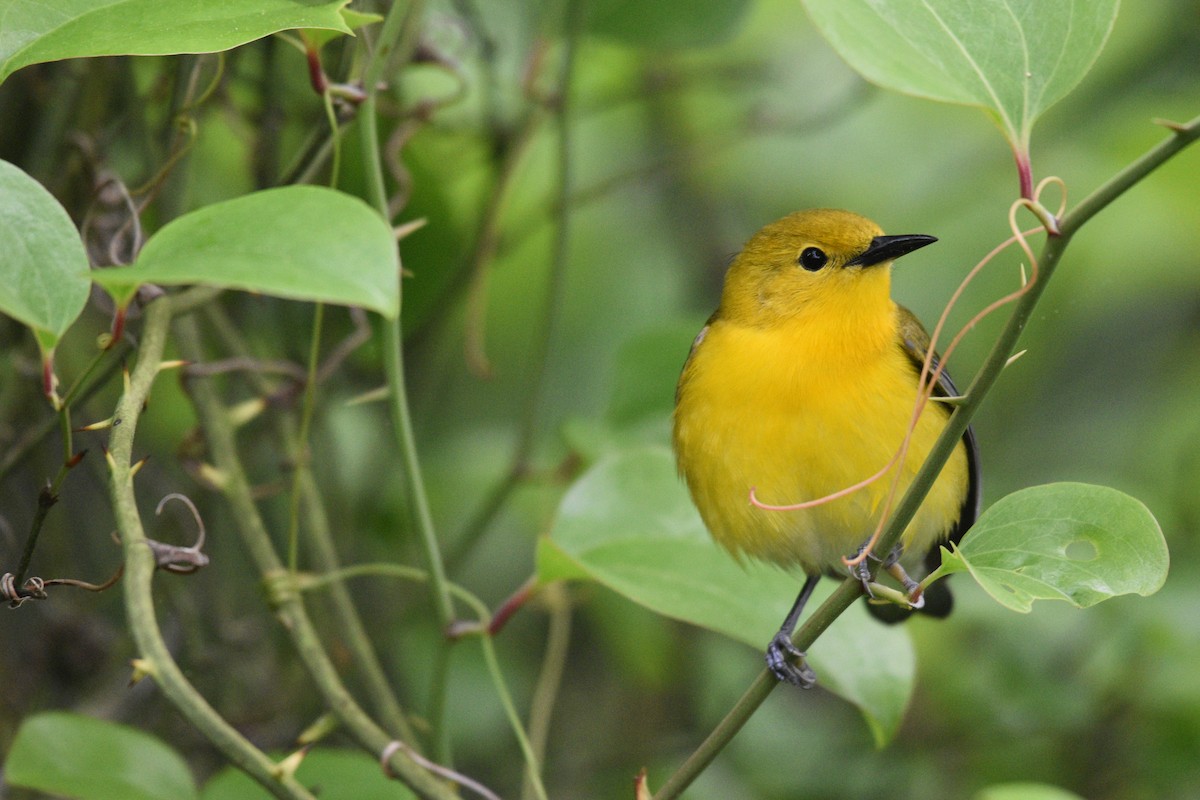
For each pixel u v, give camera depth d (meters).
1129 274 13.45
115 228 8.16
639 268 13.80
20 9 5.09
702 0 9.93
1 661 9.06
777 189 14.45
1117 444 13.25
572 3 9.62
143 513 9.78
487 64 10.02
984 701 11.73
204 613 9.92
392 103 9.49
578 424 10.20
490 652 7.38
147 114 8.68
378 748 6.77
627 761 12.02
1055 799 7.24
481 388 13.44
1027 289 4.81
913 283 14.03
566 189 9.88
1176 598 11.01
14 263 4.69
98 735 7.09
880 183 14.29
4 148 8.35
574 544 7.85
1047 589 5.02
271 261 4.00
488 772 11.98
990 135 14.12
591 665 13.05
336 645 10.16
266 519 10.20
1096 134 13.24
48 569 9.21
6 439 8.78
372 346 10.52
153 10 5.11
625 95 12.11
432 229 9.75
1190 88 12.69
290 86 9.70
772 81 12.61
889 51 4.97
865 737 12.23
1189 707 10.95
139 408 5.68
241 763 5.38
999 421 13.77
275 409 8.75
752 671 12.58
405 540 11.29
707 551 7.93
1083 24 5.04
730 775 11.92
